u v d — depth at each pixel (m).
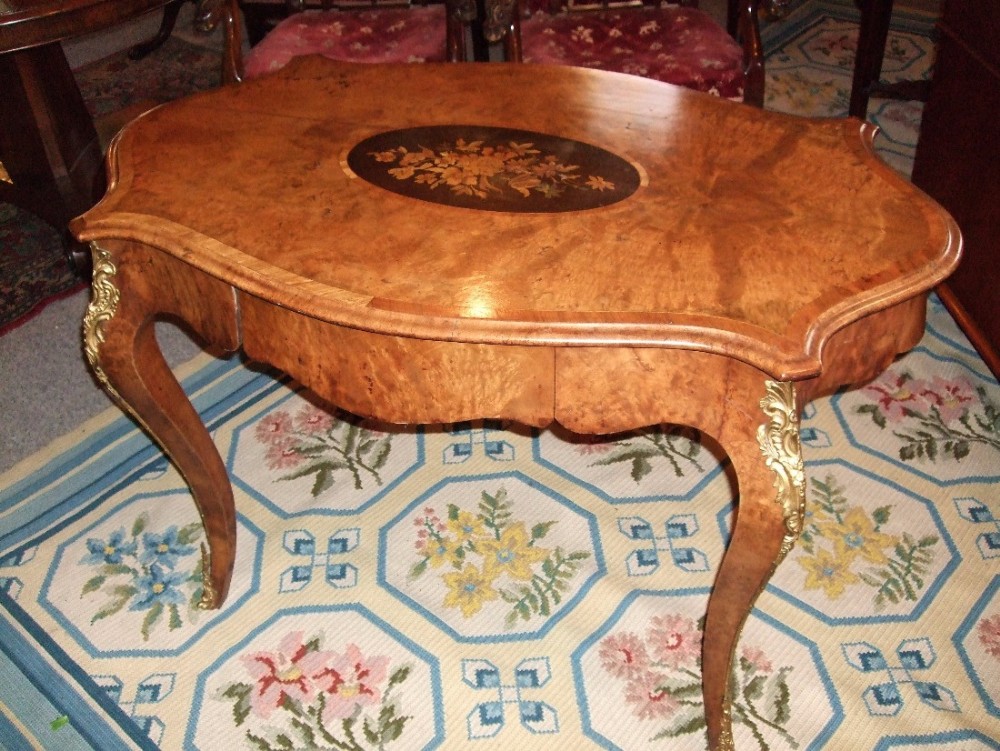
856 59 3.04
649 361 1.29
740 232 1.46
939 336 2.47
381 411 1.42
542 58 2.61
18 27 2.01
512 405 1.38
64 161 2.58
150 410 1.63
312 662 1.76
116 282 1.54
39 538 2.00
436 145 1.72
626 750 1.62
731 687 1.70
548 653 1.77
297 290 1.34
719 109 1.82
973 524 1.99
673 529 2.00
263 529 2.02
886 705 1.67
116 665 1.77
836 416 2.26
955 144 2.38
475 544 1.98
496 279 1.36
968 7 2.26
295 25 2.77
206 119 1.80
